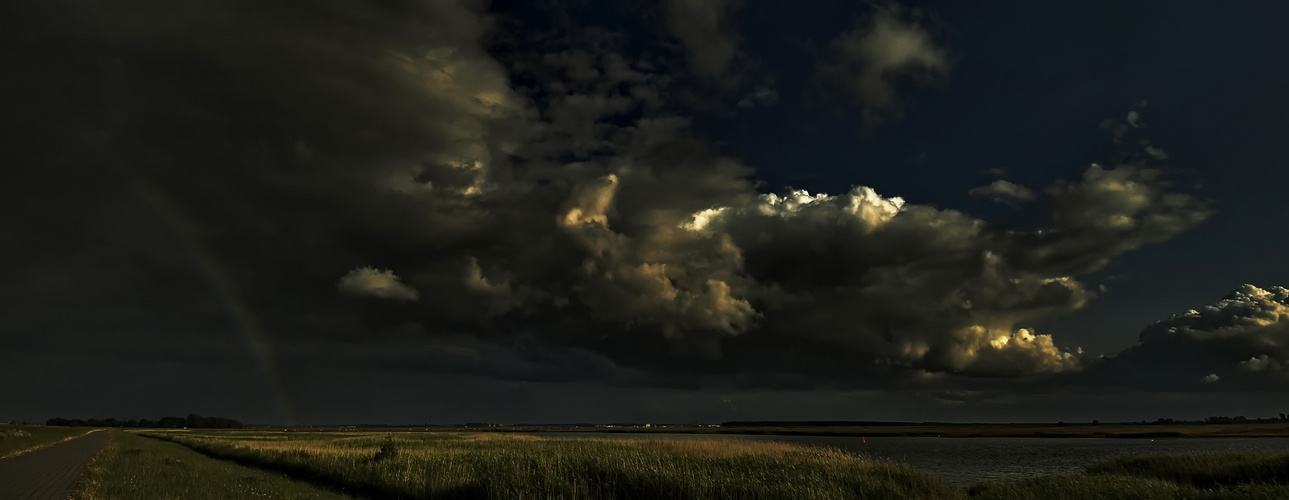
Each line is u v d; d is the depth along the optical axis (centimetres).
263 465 4203
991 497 2777
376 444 5981
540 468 2850
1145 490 2489
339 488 2973
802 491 2486
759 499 2464
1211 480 3031
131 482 2528
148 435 11269
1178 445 12706
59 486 2427
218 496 2209
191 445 6938
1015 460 8038
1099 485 2664
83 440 7144
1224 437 17712
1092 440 18212
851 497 2552
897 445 14900
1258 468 2942
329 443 6462
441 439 7244
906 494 2698
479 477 2761
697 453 3378
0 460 3778
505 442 5900
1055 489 2691
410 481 2767
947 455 9656
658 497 2516
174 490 2319
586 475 2756
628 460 2944
